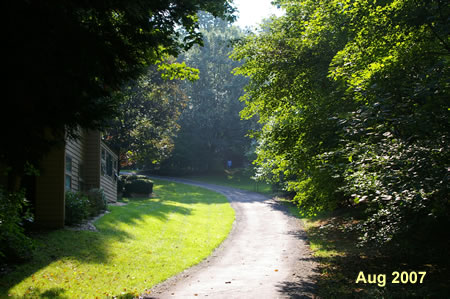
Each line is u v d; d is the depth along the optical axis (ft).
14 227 32.04
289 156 45.96
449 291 25.88
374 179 24.20
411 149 23.12
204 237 60.18
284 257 46.16
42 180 48.16
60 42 19.70
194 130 227.61
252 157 156.87
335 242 53.26
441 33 25.70
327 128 41.57
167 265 39.93
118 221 58.75
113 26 24.20
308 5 45.34
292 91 48.24
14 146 20.70
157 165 231.71
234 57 52.34
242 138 224.53
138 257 41.65
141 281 33.19
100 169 72.38
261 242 58.49
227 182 203.92
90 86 21.95
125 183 126.21
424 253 36.58
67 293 27.84
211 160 239.50
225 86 217.15
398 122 23.85
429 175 21.84
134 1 22.68
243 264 42.37
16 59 18.48
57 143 23.09
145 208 82.64
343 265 38.78
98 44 21.22
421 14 27.32
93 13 23.36
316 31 40.91
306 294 28.76
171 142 161.48
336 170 29.71
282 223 79.66
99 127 24.54
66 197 51.98
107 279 32.73
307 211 51.21
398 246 39.47
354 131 25.77
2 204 31.53
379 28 30.60
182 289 31.12
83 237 45.19
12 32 18.29
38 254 36.04
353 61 32.55
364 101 30.78
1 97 18.83
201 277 35.86
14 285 28.22
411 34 28.45
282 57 47.85
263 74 49.14
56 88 19.98
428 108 23.54
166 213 80.28
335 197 43.88
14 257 33.17
